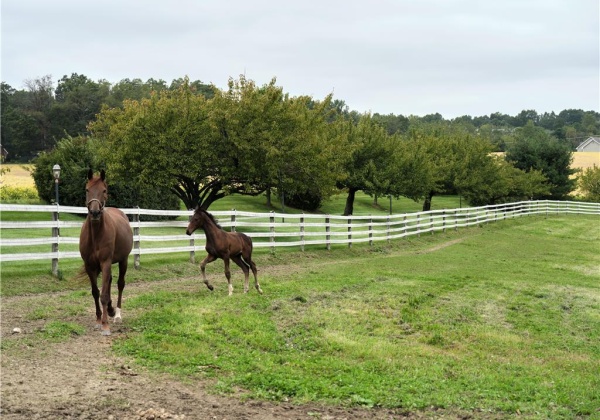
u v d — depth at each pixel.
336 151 34.72
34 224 14.06
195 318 11.54
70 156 33.81
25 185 47.50
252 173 30.08
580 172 81.44
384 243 31.02
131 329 10.45
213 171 31.00
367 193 46.59
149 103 30.22
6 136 97.12
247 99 29.59
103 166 33.62
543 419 7.79
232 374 8.69
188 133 29.56
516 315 15.32
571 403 8.58
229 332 10.86
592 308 17.05
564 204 60.19
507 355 11.52
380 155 46.00
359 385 8.65
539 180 63.94
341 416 7.50
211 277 17.58
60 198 33.53
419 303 15.76
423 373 9.56
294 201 51.41
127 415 6.81
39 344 9.12
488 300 17.06
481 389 8.94
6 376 7.64
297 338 11.12
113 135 30.58
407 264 24.11
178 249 18.47
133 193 34.34
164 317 11.30
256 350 10.12
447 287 18.59
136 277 16.14
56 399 7.04
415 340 12.09
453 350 11.52
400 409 7.91
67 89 120.25
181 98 30.91
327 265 22.28
